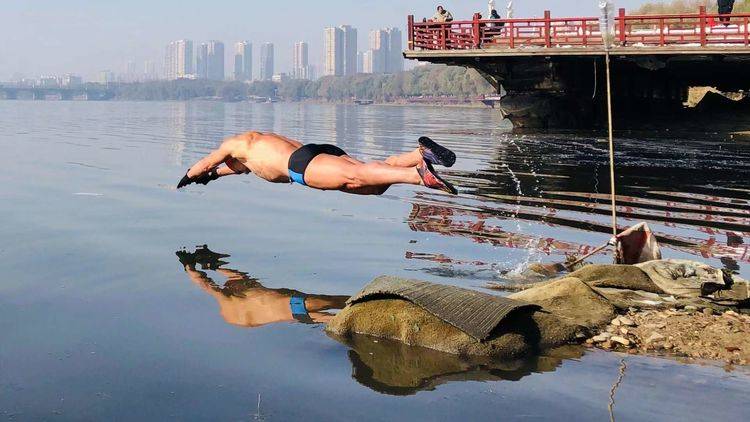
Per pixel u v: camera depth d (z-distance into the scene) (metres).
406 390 5.09
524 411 4.75
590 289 7.26
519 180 18.06
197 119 60.84
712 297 7.35
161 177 17.27
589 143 30.44
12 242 9.73
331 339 6.18
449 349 5.89
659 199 15.00
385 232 11.05
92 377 5.23
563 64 37.09
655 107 42.03
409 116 81.31
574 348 6.04
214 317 6.73
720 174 19.45
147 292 7.53
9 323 6.43
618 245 8.73
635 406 4.85
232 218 12.02
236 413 4.66
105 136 32.72
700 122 38.75
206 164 7.80
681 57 32.28
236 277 8.20
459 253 9.62
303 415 4.64
